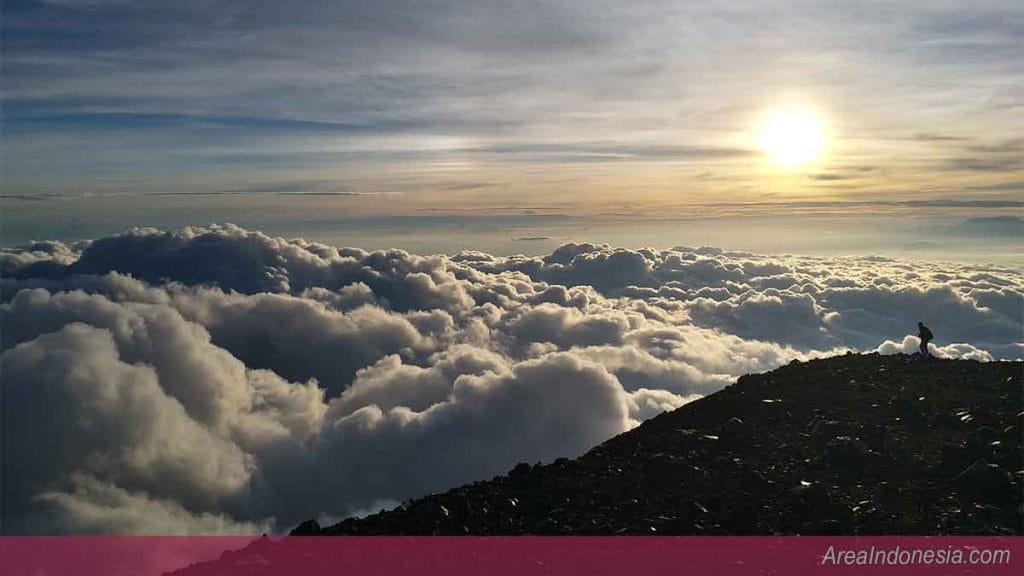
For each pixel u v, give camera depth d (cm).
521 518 1394
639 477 1515
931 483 1436
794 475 1494
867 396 1850
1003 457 1488
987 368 2027
